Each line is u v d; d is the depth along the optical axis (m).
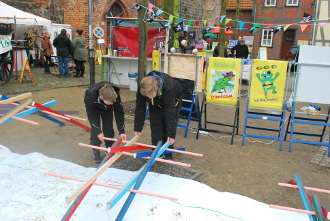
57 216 3.00
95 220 2.96
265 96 5.15
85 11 16.08
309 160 4.70
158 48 9.48
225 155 4.80
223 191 3.68
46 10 15.18
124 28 9.66
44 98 8.09
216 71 5.38
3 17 10.66
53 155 4.57
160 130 4.30
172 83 3.82
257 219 3.06
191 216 3.03
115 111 4.03
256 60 5.08
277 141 5.54
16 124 5.92
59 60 11.53
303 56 4.99
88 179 2.62
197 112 5.75
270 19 22.38
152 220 2.95
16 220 2.93
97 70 14.31
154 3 16.08
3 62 9.52
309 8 20.97
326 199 3.57
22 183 3.63
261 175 4.13
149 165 3.01
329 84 4.88
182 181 3.71
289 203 3.46
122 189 2.57
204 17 18.23
